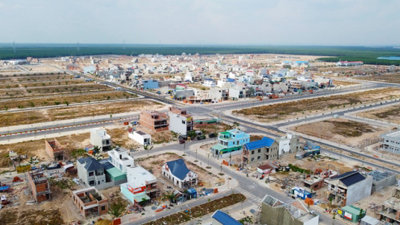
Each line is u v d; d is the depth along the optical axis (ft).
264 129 568.82
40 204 294.66
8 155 408.26
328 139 517.96
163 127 548.31
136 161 404.16
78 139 488.02
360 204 310.65
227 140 434.30
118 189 333.01
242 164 402.72
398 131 508.12
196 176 342.44
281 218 245.65
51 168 373.20
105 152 434.30
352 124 613.11
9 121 583.58
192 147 465.06
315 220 242.58
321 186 347.36
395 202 286.25
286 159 427.74
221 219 231.71
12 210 282.56
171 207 294.87
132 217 275.59
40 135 504.84
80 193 298.35
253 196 320.70
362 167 400.47
